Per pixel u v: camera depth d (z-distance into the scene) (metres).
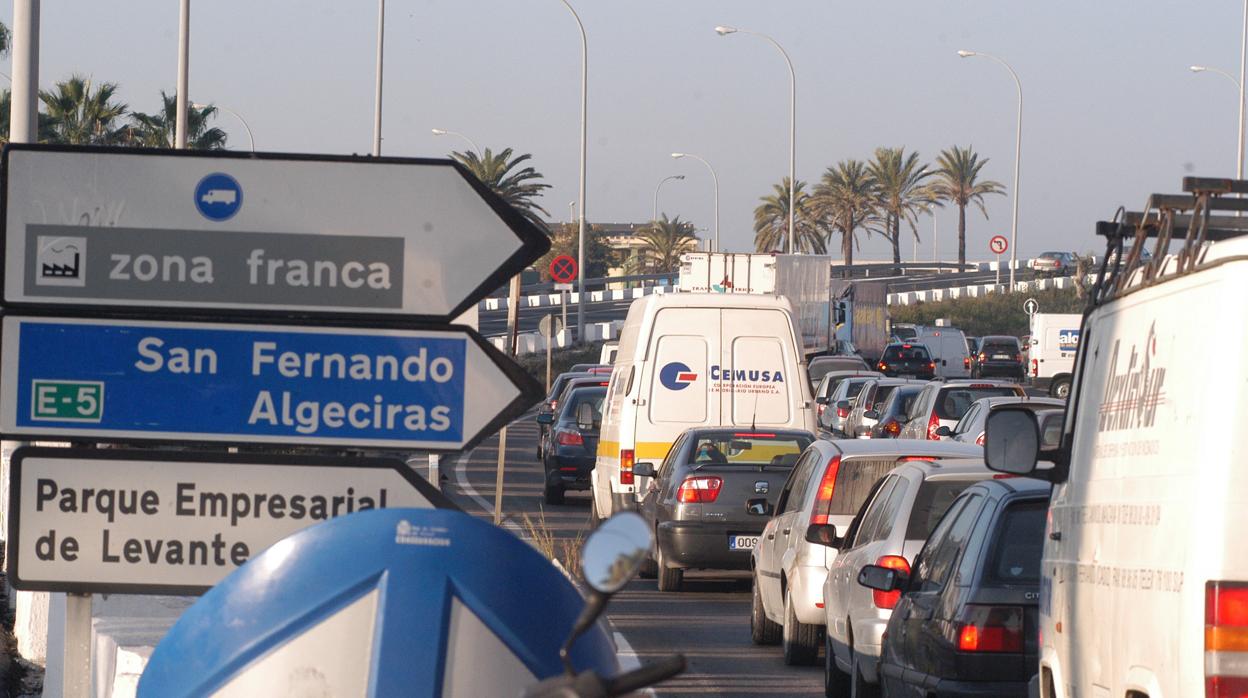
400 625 12.91
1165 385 18.75
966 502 31.94
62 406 21.23
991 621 28.58
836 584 39.28
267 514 21.11
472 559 13.23
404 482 21.14
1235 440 16.75
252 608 13.20
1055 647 23.80
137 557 21.09
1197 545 16.95
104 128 190.88
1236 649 16.52
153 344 21.30
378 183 21.28
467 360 21.22
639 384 70.94
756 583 48.91
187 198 21.33
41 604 38.19
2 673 36.72
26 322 21.23
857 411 130.38
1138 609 19.09
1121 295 21.25
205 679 13.15
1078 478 22.80
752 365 71.12
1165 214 20.27
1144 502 19.11
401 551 13.17
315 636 13.04
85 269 21.31
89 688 21.33
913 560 35.50
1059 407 75.31
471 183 21.28
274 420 21.25
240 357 21.30
